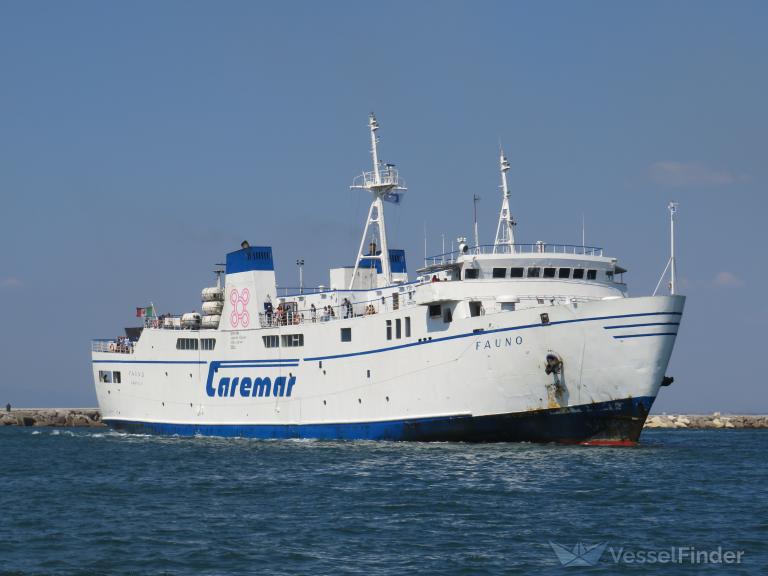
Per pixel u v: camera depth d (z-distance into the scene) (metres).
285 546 127.75
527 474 181.12
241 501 161.62
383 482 176.25
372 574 114.38
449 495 161.38
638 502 154.00
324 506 154.50
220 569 117.56
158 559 122.38
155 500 165.00
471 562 118.88
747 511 147.25
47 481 192.62
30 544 131.12
